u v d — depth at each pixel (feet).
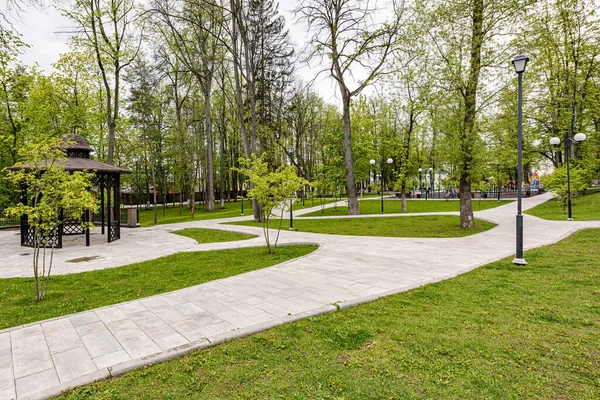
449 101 42.06
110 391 9.28
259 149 86.12
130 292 19.86
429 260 26.78
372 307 15.69
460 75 41.45
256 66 71.10
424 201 114.42
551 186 61.72
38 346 12.25
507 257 26.35
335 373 9.85
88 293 19.89
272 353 11.28
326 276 22.12
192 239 45.60
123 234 52.54
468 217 46.37
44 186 19.47
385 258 28.02
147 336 12.95
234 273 23.86
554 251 27.14
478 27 40.45
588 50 68.44
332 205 106.01
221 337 12.50
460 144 41.86
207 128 99.71
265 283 20.52
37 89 69.72
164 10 56.29
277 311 15.42
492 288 18.02
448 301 16.14
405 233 44.39
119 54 61.62
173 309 16.07
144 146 93.25
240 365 10.55
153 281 22.47
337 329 13.01
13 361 11.12
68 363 10.92
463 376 9.45
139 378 9.99
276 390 9.07
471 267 23.53
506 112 70.18
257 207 65.87
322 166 93.35
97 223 64.95
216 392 9.08
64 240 45.06
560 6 63.72
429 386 9.02
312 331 12.98
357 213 71.92
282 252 32.45
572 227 40.88
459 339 11.82
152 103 100.27
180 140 87.20
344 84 67.72
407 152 83.56
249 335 12.93
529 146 86.89
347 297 17.33
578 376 9.21
